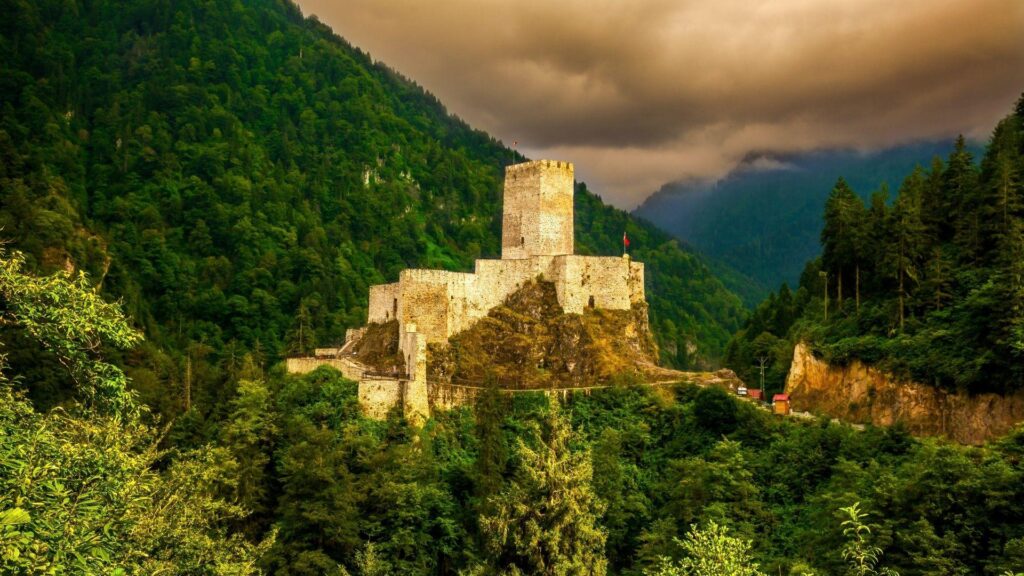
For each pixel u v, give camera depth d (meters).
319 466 81.81
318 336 197.62
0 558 22.92
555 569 53.38
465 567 80.56
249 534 83.62
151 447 50.91
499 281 118.62
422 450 92.94
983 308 84.75
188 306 199.50
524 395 101.62
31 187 174.12
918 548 60.44
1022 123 120.69
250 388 97.19
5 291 32.69
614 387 104.06
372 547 75.38
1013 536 58.50
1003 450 67.81
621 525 81.81
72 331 32.78
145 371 114.56
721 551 43.50
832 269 118.44
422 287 110.81
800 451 85.06
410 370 102.31
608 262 118.94
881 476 69.38
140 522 39.50
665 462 93.06
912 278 99.25
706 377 110.19
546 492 56.03
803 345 107.31
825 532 67.44
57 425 38.31
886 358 93.81
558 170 121.81
